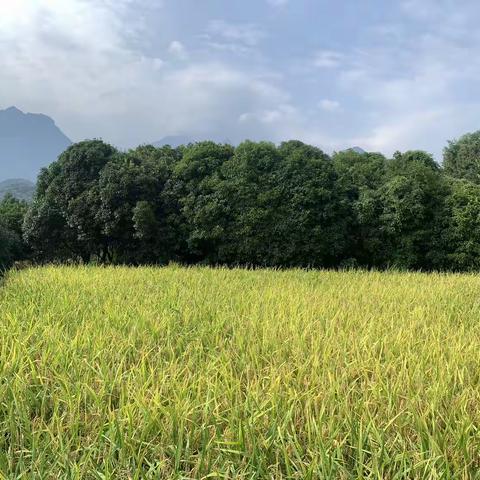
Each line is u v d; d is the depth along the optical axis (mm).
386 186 28016
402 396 4734
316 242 26984
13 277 14766
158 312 8742
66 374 5305
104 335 6844
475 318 9383
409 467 3719
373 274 17859
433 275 17750
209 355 6020
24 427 4266
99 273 15711
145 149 35125
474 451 3949
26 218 31578
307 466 3709
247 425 4113
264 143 29453
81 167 30062
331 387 4754
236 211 27688
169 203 29297
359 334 7340
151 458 3900
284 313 8562
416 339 7090
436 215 27297
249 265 27891
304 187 26938
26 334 6875
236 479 3660
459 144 50625
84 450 3818
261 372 5609
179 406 4379
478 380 5504
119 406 4578
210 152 30172
